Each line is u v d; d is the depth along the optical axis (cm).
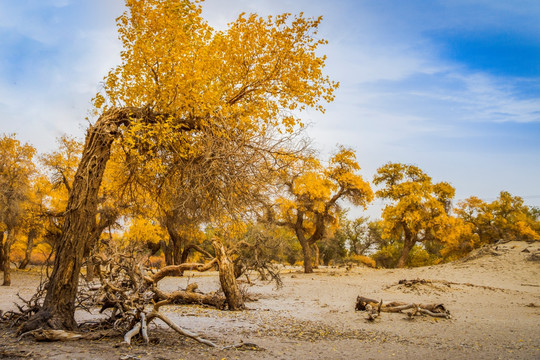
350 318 1263
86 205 805
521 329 1080
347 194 3762
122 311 875
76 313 1170
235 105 925
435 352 779
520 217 6078
